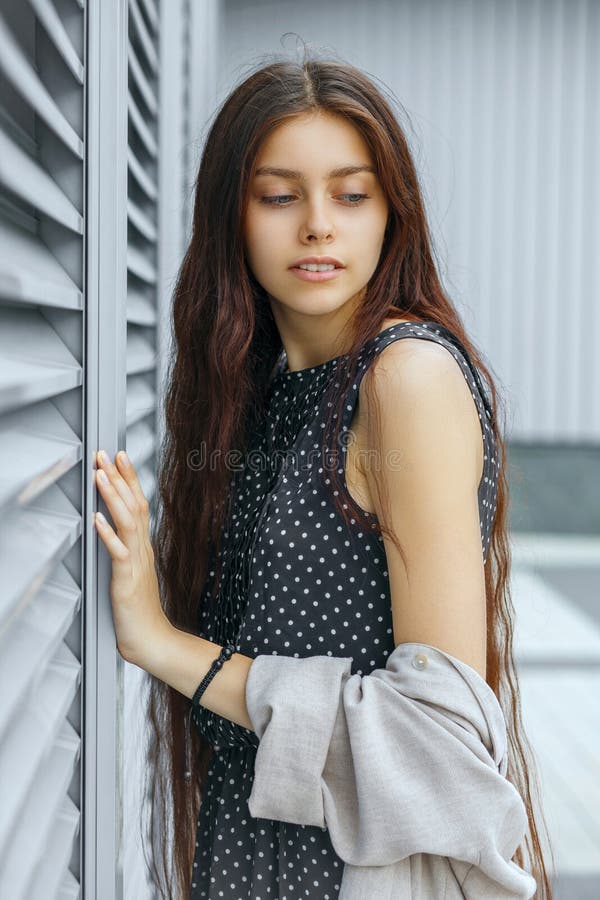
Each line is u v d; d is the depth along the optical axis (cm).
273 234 109
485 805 92
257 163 108
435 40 671
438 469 97
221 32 527
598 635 543
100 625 98
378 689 95
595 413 703
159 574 129
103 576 98
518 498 732
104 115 92
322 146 105
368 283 116
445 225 686
